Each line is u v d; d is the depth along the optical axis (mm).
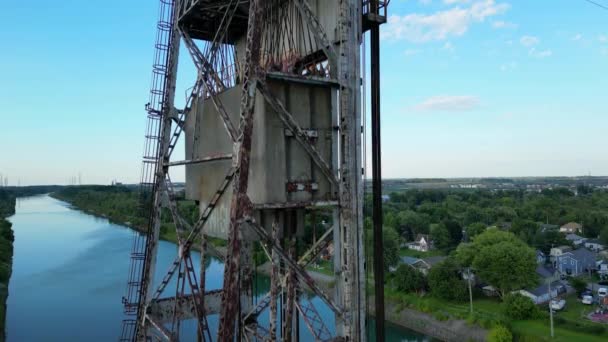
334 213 8461
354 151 8414
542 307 47219
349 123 8375
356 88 8477
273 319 9891
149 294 10477
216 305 10797
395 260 60906
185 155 10688
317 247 9383
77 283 54500
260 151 7770
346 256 8266
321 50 9109
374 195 8914
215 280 46438
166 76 10898
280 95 7957
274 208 7945
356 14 8602
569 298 51719
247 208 7242
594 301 49375
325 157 8406
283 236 8492
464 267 54781
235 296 6961
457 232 82500
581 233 90000
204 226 9359
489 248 51062
